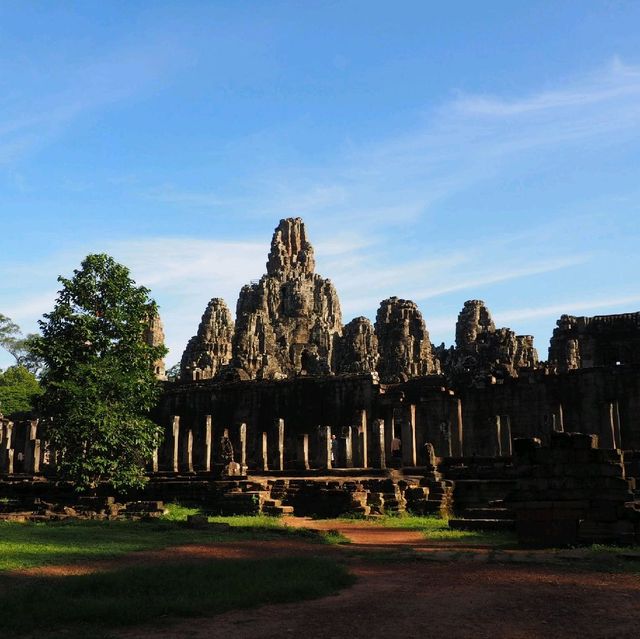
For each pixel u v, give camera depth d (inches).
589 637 408.2
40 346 1438.2
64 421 1405.0
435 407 2139.5
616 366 1940.2
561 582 587.2
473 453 2064.5
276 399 2453.2
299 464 1918.1
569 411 1973.4
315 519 1338.6
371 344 3255.4
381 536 1018.1
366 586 579.5
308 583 552.7
